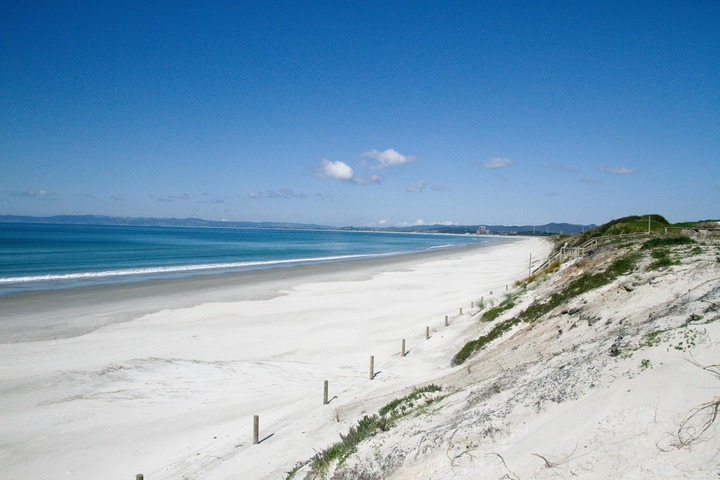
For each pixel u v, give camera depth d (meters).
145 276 49.44
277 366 19.84
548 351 11.26
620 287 13.41
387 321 28.12
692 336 6.16
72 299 35.16
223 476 10.20
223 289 40.94
